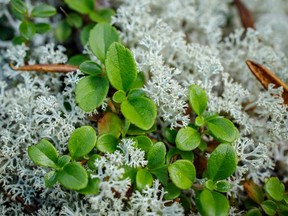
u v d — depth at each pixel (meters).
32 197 0.13
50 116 0.12
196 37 0.17
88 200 0.11
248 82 0.15
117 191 0.11
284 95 0.13
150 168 0.11
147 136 0.12
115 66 0.11
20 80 0.15
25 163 0.12
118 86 0.11
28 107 0.13
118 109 0.12
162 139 0.13
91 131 0.11
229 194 0.12
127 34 0.16
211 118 0.12
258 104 0.13
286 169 0.14
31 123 0.13
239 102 0.14
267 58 0.15
